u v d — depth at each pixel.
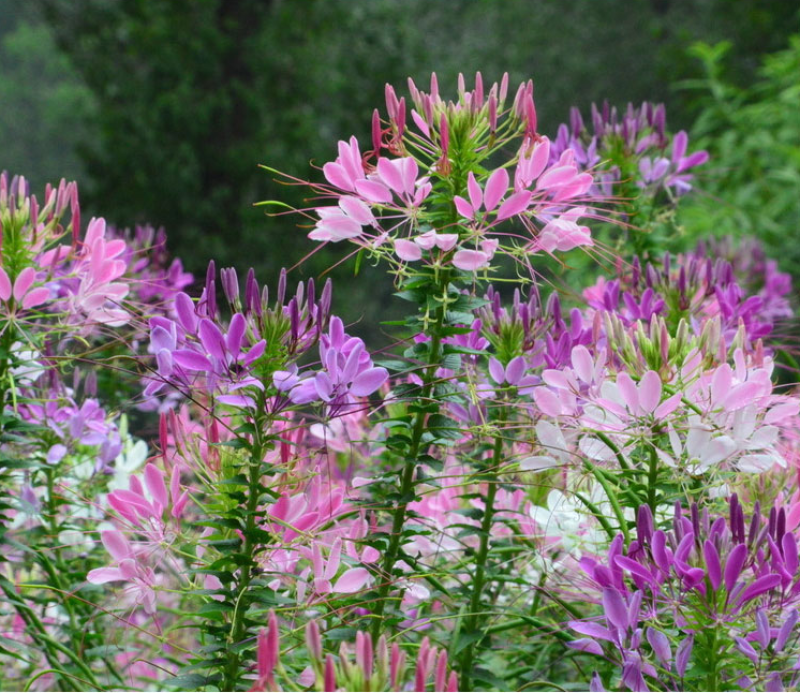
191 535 1.99
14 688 2.14
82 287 2.06
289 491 1.99
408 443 1.99
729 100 9.07
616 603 1.87
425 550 2.12
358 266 1.99
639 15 12.26
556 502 2.03
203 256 7.66
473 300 1.99
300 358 1.94
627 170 2.31
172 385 1.93
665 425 1.95
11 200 2.05
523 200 1.95
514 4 12.56
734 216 4.86
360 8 9.45
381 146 2.00
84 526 2.22
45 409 2.12
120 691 2.01
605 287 2.21
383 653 1.80
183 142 7.97
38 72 15.98
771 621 1.89
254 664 1.92
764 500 2.04
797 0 10.34
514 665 2.14
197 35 8.30
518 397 2.06
